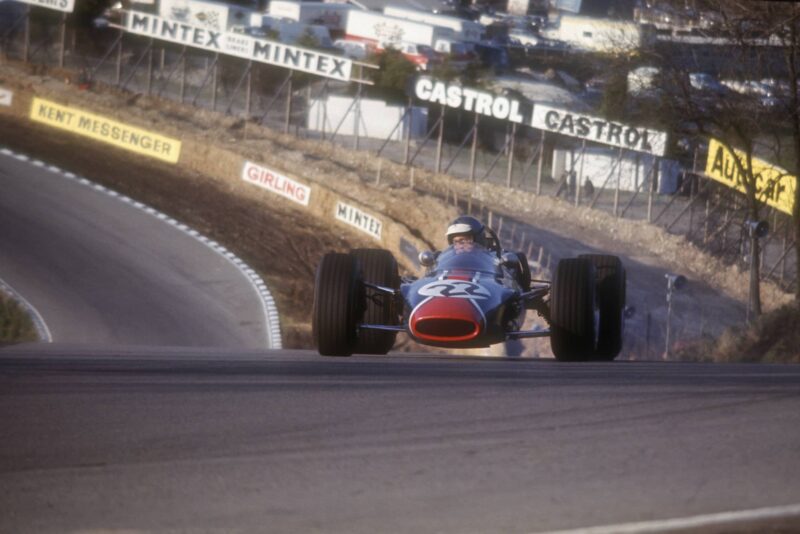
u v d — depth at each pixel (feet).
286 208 608.60
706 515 41.39
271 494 45.65
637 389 74.23
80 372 83.41
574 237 545.03
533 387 75.46
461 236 107.86
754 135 352.28
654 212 574.56
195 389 73.67
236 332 441.68
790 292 450.71
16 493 45.83
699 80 363.15
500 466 50.16
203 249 538.06
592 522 40.81
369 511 43.01
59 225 546.67
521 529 40.14
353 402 68.03
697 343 296.92
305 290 497.05
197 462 51.34
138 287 480.23
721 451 53.06
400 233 537.65
